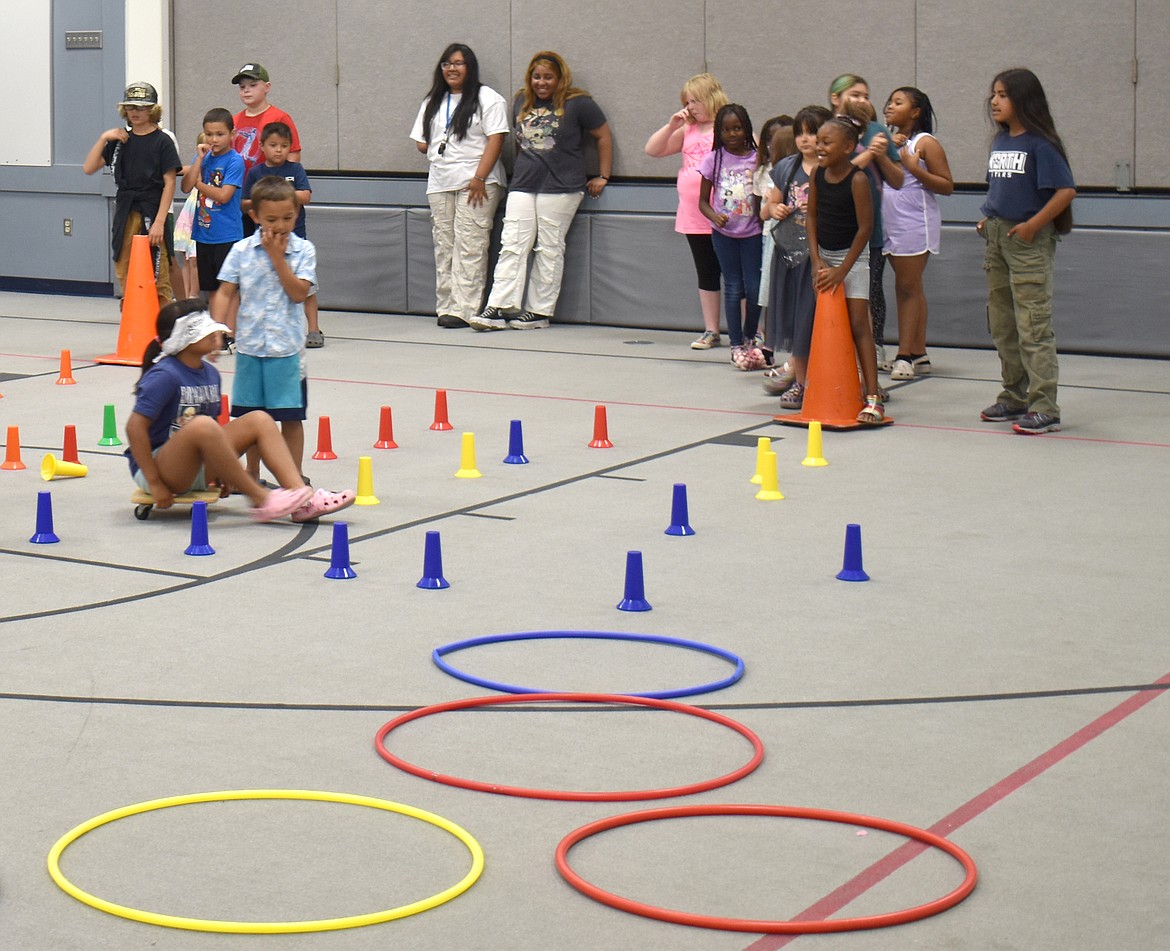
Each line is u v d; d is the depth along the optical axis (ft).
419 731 13.84
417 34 47.32
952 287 40.65
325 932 10.11
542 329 45.34
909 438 28.91
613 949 9.89
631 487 24.58
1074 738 13.71
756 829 11.75
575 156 44.86
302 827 11.78
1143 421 30.42
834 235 29.68
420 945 9.96
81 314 49.01
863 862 11.18
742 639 16.70
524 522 22.16
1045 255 28.68
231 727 13.93
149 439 21.80
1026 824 11.86
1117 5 38.27
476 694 14.85
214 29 50.49
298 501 21.61
